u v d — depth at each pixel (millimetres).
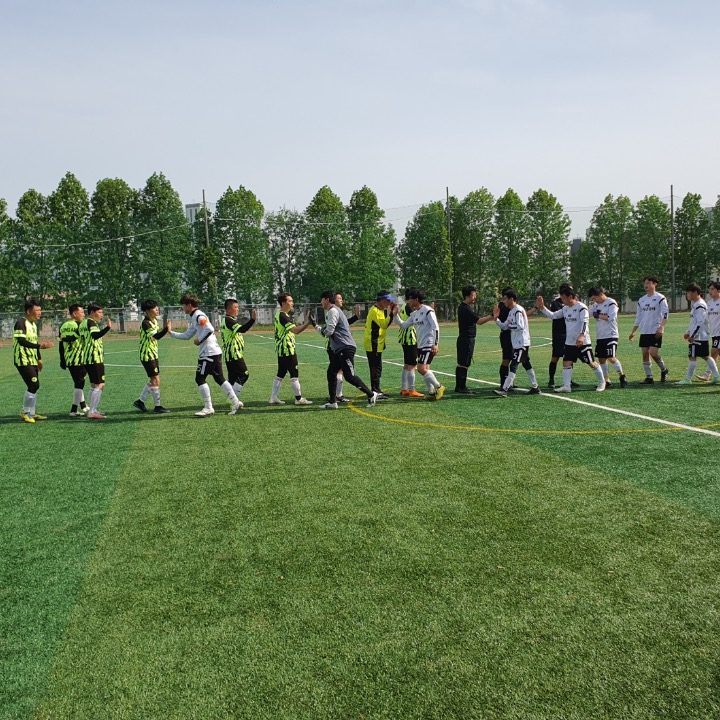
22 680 2822
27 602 3562
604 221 52969
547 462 6172
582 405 9414
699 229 51906
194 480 5934
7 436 8375
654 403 9414
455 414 8930
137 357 21828
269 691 2680
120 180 49688
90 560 4129
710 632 3025
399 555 4031
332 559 4004
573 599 3379
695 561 3814
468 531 4398
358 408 9680
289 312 10289
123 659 2963
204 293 42375
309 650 2979
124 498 5449
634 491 5195
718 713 2453
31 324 9578
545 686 2648
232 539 4410
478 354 18500
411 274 49750
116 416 9664
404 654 2916
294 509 4996
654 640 2967
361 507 4980
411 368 10781
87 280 43719
